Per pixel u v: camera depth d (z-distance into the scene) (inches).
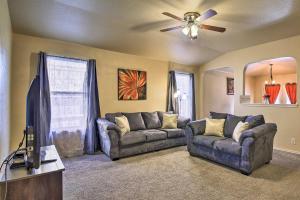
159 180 102.3
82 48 161.2
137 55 194.9
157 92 211.2
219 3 107.4
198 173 111.8
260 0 104.0
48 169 61.5
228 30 147.0
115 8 113.9
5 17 88.4
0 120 72.4
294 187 93.8
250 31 148.4
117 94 180.7
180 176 107.6
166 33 154.6
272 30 144.9
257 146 112.7
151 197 85.0
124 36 154.3
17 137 131.8
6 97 97.2
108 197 84.9
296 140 152.7
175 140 170.7
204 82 253.6
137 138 145.2
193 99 240.7
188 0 104.7
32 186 58.4
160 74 214.2
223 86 280.2
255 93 310.0
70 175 108.8
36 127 61.6
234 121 139.4
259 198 83.7
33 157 60.7
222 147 120.3
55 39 147.1
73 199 82.9
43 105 134.3
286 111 159.5
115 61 180.1
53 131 143.8
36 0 105.1
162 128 180.4
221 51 200.2
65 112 149.7
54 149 84.2
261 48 175.2
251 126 127.0
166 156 144.7
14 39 132.6
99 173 111.8
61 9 114.1
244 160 109.3
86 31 141.2
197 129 146.3
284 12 117.3
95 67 162.6
